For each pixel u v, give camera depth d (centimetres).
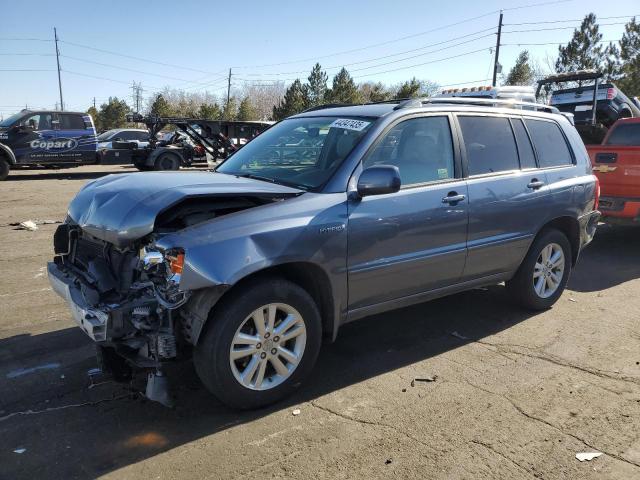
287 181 390
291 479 279
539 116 532
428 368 408
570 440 316
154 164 1903
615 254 816
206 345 315
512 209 470
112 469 285
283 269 353
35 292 568
